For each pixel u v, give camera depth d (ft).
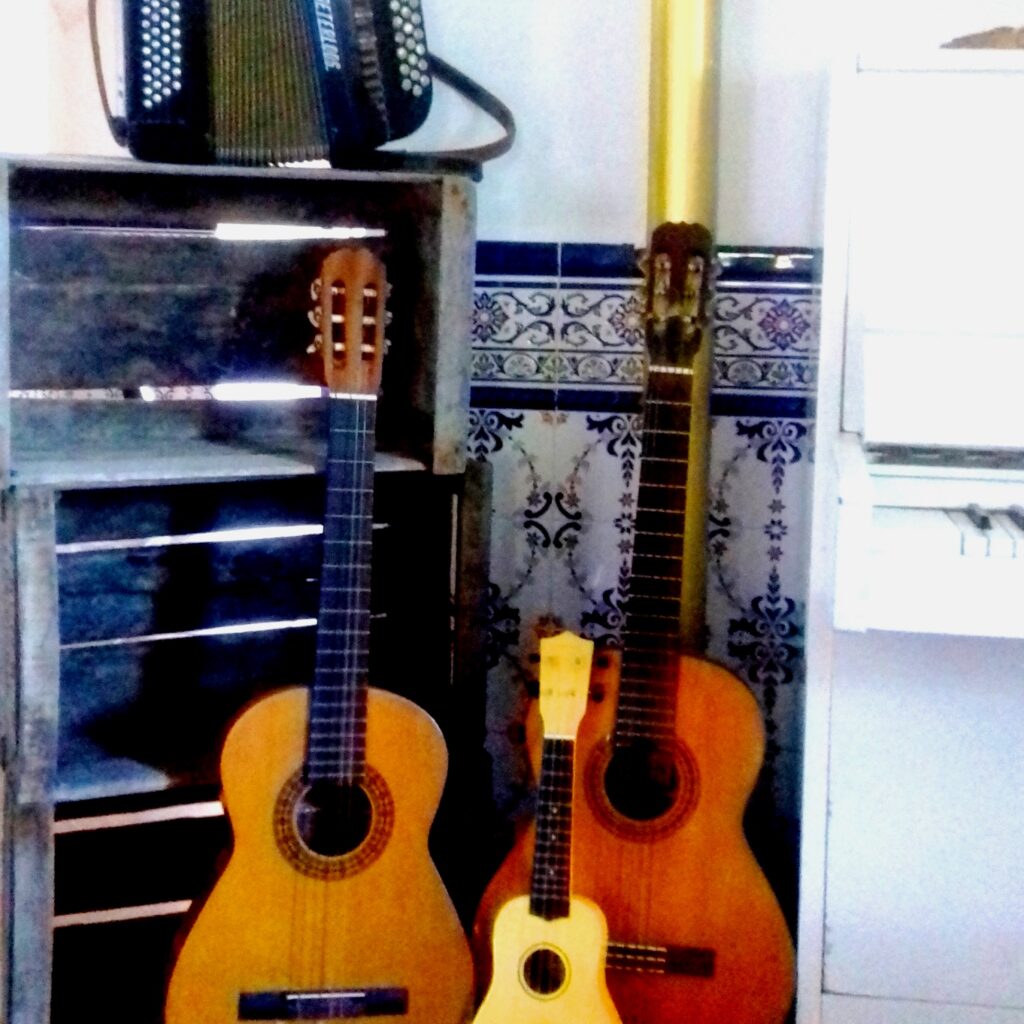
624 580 6.01
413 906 4.84
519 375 5.95
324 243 5.16
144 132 4.80
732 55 5.63
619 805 5.00
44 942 4.64
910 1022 4.83
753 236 5.72
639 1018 4.96
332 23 4.91
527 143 5.83
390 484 5.47
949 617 3.92
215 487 5.27
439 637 5.52
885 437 4.36
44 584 4.45
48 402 4.98
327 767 4.75
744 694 4.93
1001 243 4.37
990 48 4.78
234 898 4.70
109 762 4.89
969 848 4.73
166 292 4.99
